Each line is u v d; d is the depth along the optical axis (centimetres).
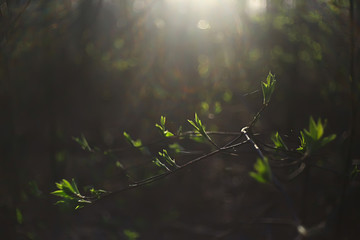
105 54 335
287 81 299
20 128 353
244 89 277
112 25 328
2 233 224
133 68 337
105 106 410
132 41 317
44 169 327
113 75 380
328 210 243
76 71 348
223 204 361
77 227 314
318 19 211
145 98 318
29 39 245
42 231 267
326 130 237
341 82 209
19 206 231
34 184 177
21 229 250
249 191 362
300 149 107
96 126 401
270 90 108
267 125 271
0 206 229
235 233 328
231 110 279
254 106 280
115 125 396
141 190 364
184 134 144
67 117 393
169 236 337
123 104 379
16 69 300
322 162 196
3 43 200
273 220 267
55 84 347
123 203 344
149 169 234
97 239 306
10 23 192
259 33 284
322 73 254
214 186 377
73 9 260
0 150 250
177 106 277
